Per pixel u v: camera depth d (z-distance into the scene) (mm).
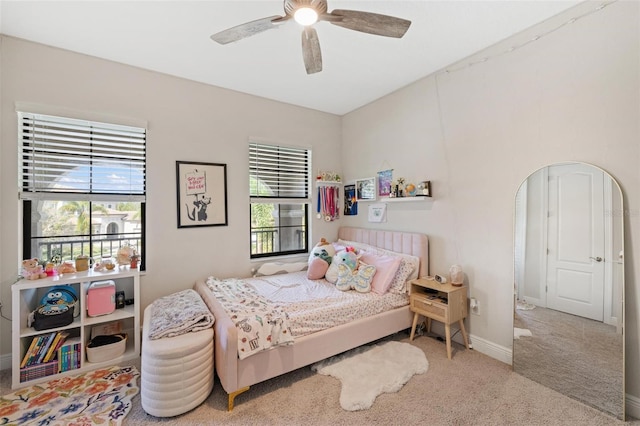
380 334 2613
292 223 3887
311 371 2299
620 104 1823
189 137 3037
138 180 2820
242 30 1594
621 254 1819
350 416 1802
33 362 2119
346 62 2697
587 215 1964
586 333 1946
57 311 2199
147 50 2479
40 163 2453
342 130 4180
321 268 3254
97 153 2652
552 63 2107
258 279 3262
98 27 2158
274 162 3662
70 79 2490
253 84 3148
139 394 2010
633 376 1790
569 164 2041
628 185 1802
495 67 2428
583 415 1801
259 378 1967
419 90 3062
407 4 1931
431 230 2967
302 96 3488
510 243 2365
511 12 2029
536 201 2205
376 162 3617
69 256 2613
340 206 4156
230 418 1793
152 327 2008
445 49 2500
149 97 2824
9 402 1908
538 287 2197
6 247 2295
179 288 2994
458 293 2533
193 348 1836
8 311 2293
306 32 1669
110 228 2760
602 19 1882
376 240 3490
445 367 2334
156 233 2873
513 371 2273
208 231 3150
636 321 1781
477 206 2580
